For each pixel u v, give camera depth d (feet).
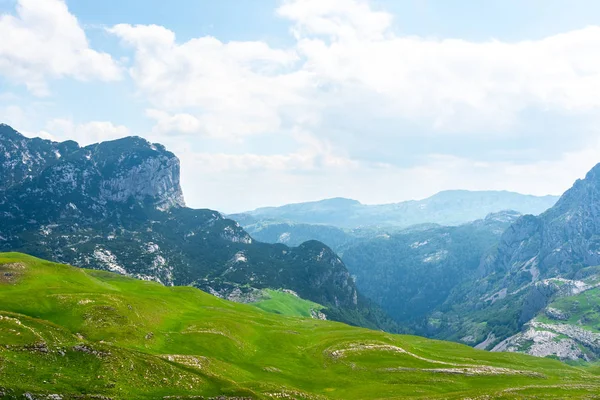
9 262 371.15
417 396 279.49
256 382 246.06
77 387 173.37
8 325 214.69
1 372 165.68
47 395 158.61
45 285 351.25
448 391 305.73
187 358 255.09
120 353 208.23
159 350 278.87
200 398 193.47
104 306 308.60
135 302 354.54
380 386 301.22
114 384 182.80
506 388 308.19
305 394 244.22
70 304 302.86
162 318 359.87
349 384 303.48
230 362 302.04
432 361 375.45
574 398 278.67
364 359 360.89
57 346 201.67
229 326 375.45
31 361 182.91
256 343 372.79
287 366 327.26
